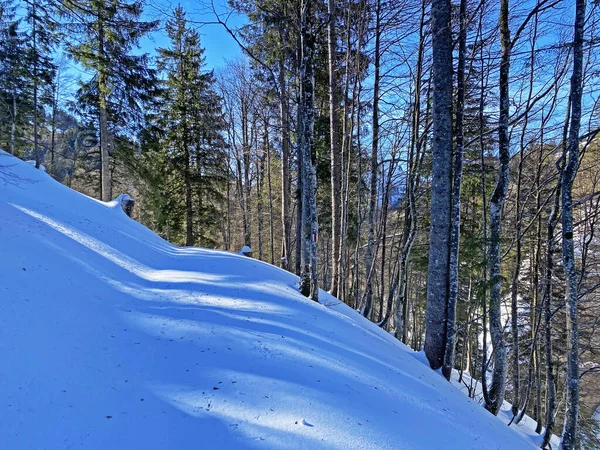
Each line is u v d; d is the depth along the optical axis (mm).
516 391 8289
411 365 4977
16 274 3887
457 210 5672
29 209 6930
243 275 7523
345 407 2646
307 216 6965
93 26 4648
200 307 4727
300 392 2734
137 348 3227
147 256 8500
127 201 13656
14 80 12727
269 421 2309
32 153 19500
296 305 5609
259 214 19016
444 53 5406
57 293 3926
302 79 6520
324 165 12820
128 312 4145
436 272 5668
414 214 8773
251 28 9859
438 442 2611
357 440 2246
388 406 2934
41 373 2496
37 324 3133
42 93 16938
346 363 3643
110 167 16766
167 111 16719
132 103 14211
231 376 2885
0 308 3115
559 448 4762
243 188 20609
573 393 4660
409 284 16766
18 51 10648
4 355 2547
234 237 24906
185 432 2121
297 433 2203
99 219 9391
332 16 7574
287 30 8086
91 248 6539
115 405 2332
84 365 2746
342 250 9195
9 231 5039
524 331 12016
